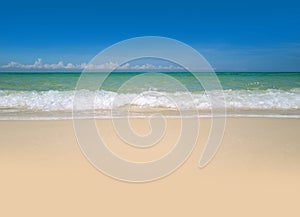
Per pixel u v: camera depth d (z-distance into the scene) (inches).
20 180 162.1
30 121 302.5
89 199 143.2
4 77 526.6
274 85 501.7
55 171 175.3
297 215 129.1
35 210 132.6
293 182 160.1
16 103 400.5
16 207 134.7
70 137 247.0
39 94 441.7
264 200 141.6
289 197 144.2
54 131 264.7
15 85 523.8
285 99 416.5
